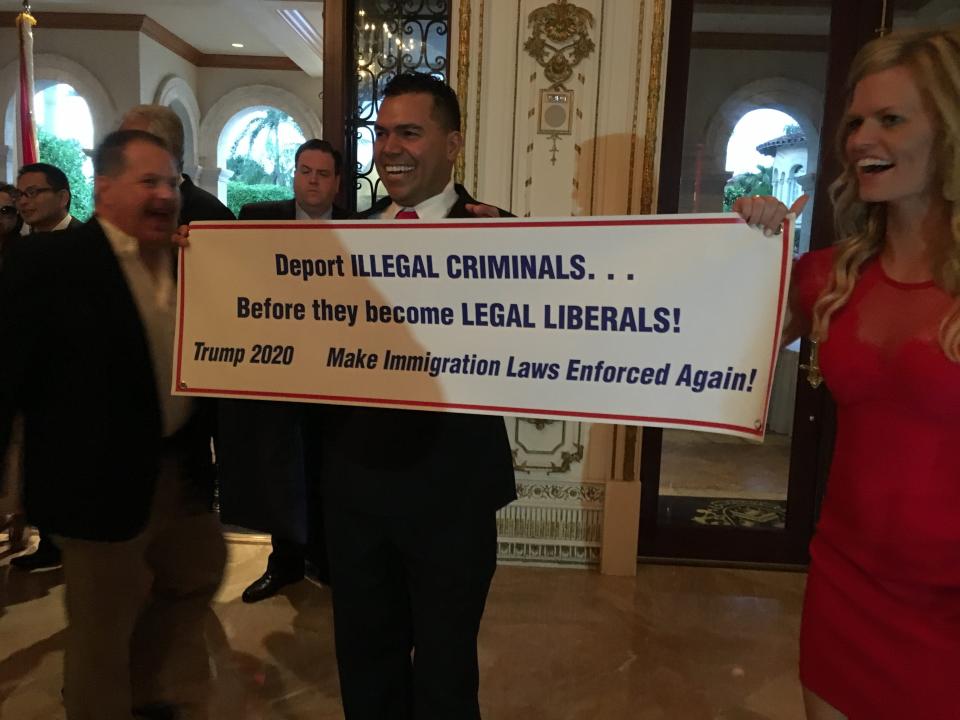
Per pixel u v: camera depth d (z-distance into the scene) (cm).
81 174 877
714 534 333
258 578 301
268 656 243
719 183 330
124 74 800
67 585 161
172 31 848
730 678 239
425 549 151
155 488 162
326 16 336
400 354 154
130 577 164
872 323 118
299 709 214
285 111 966
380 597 159
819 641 130
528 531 328
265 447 205
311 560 281
